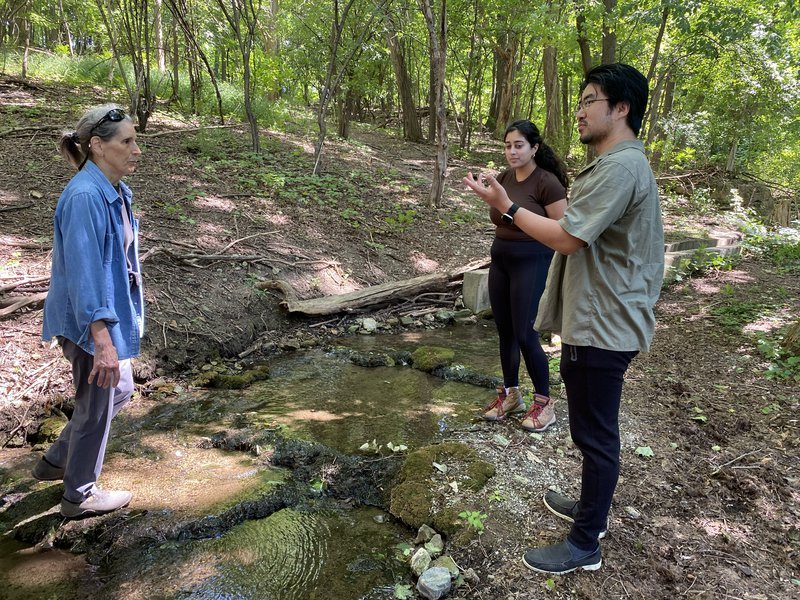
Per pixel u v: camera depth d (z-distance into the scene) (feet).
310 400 12.92
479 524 7.97
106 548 7.97
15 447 10.51
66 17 49.49
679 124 45.88
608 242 6.40
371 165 34.73
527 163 9.85
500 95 58.54
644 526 8.09
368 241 23.20
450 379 14.35
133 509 8.71
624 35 36.45
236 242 18.72
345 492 9.45
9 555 7.82
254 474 9.89
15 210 16.89
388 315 19.36
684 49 37.06
